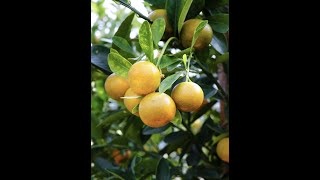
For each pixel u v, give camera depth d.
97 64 0.48
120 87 0.40
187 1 0.38
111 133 0.69
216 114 0.67
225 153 0.49
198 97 0.34
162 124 0.33
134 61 0.42
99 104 0.69
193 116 0.57
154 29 0.37
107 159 0.65
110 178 0.50
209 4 0.45
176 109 0.35
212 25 0.43
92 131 0.61
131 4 0.44
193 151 0.57
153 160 0.52
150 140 0.71
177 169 0.55
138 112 0.35
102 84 0.68
